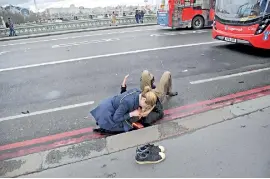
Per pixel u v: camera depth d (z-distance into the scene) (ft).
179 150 9.59
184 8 46.06
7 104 16.28
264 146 9.56
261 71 19.69
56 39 46.85
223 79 18.29
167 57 25.72
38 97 17.17
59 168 9.07
